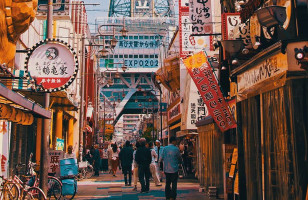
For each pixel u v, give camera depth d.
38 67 10.49
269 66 6.44
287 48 5.70
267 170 6.86
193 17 13.62
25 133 17.11
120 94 143.38
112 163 23.09
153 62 134.62
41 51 10.55
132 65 133.00
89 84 50.09
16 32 10.54
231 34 10.21
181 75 27.94
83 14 37.62
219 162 11.88
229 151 10.59
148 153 13.82
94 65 55.75
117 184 17.44
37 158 19.81
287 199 5.91
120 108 140.62
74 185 11.32
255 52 8.44
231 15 10.93
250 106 8.04
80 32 35.09
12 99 6.53
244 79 8.01
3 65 8.70
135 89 143.00
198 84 9.36
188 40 21.44
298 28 5.88
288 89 5.81
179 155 10.59
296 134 5.70
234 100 10.30
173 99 39.72
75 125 35.84
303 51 5.44
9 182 9.37
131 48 133.62
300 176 5.68
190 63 9.49
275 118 6.46
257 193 7.90
